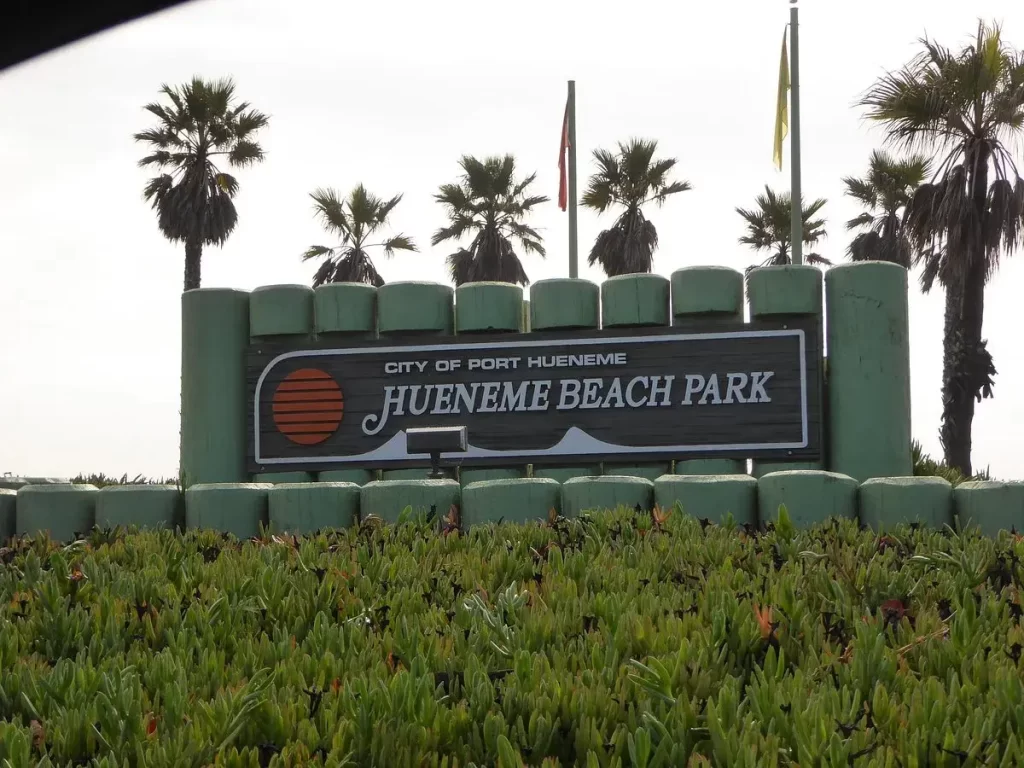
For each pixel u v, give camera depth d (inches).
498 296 577.9
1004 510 335.3
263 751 137.5
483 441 573.3
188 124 1396.4
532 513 369.4
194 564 254.2
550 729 142.6
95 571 246.2
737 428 554.6
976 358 920.9
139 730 144.6
